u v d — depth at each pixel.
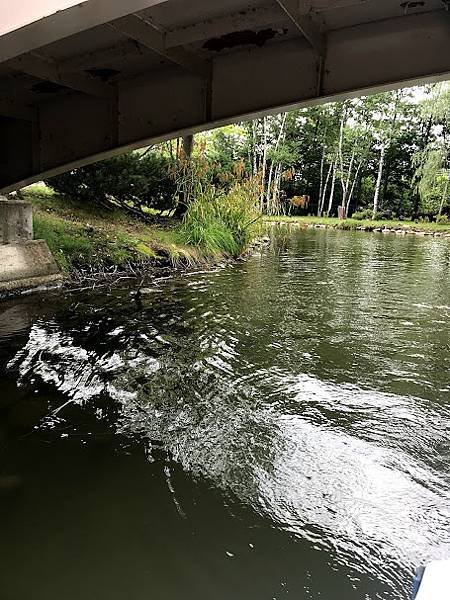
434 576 1.04
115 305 5.27
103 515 2.03
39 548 1.85
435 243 14.38
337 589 1.69
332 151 25.16
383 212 23.97
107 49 3.40
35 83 4.08
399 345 4.20
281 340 4.27
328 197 26.42
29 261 5.62
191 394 3.16
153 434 2.67
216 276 7.20
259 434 2.68
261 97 3.62
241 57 3.63
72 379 3.34
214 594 1.67
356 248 12.10
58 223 6.99
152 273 6.97
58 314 4.86
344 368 3.65
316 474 2.33
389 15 3.06
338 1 2.72
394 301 5.87
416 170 22.52
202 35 3.09
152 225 8.81
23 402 2.98
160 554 1.84
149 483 2.25
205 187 9.48
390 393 3.22
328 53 3.36
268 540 1.91
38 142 4.81
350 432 2.71
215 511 2.07
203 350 3.97
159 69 3.92
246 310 5.25
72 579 1.71
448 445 2.60
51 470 2.32
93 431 2.68
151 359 3.75
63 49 3.37
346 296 6.08
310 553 1.85
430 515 2.07
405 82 3.20
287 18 2.89
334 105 24.44
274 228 15.28
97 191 8.19
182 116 3.98
